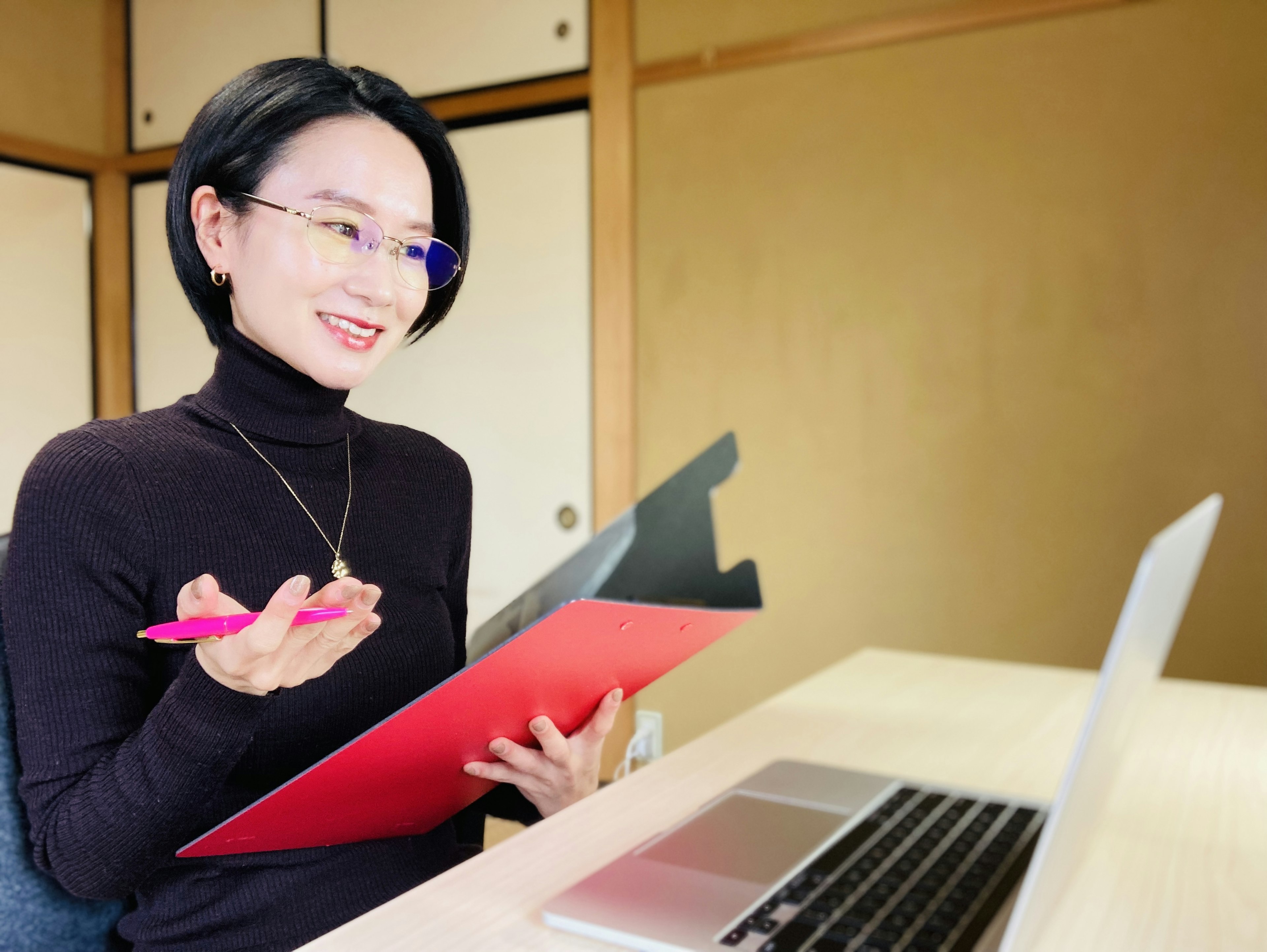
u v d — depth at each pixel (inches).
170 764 29.8
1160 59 83.5
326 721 38.5
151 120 135.6
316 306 37.6
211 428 39.1
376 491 43.0
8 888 34.5
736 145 101.3
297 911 36.0
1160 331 84.8
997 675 54.4
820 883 28.4
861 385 97.1
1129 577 86.9
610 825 33.9
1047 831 20.2
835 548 99.0
